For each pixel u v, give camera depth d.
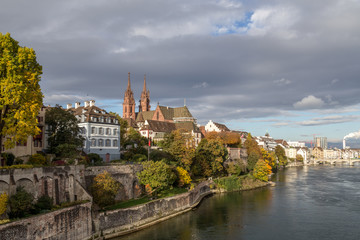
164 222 69.56
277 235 61.69
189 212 79.38
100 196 59.56
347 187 122.88
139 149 103.44
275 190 114.62
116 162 89.69
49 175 54.94
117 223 59.75
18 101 49.06
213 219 72.62
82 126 92.31
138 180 77.50
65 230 48.69
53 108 82.44
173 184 88.69
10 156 60.47
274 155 195.75
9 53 49.09
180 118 196.62
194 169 104.56
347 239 59.44
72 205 51.72
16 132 50.16
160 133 159.12
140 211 65.50
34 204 48.97
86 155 85.06
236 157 151.50
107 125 97.25
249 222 70.38
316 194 105.75
